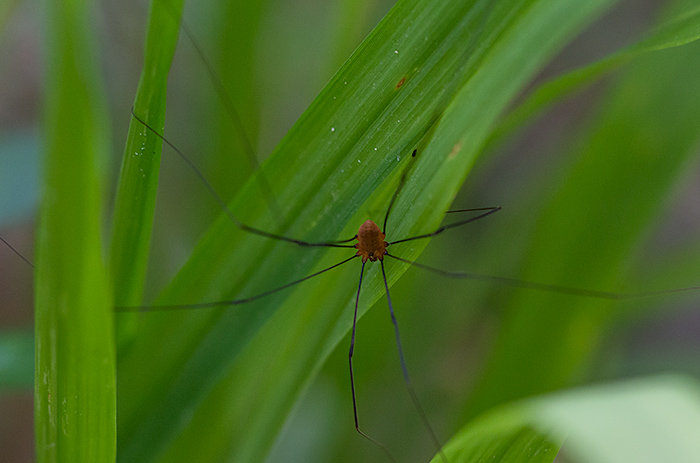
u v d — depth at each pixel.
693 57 0.29
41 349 0.25
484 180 0.42
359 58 0.27
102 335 0.25
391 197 0.28
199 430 0.28
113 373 0.25
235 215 0.27
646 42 0.26
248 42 0.30
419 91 0.27
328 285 0.27
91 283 0.25
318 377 0.33
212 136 0.31
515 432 0.26
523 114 0.28
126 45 0.35
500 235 0.33
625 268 0.30
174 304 0.27
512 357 0.31
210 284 0.27
